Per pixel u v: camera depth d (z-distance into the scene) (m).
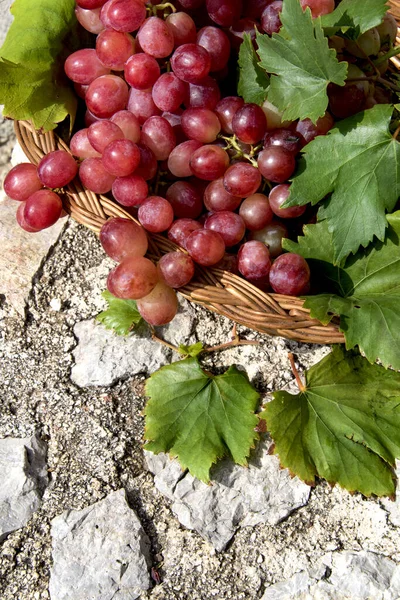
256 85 0.47
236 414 0.47
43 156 0.48
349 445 0.46
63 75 0.50
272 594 0.45
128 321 0.50
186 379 0.48
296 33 0.43
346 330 0.43
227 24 0.48
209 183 0.48
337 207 0.45
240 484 0.47
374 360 0.42
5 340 0.51
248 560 0.46
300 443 0.46
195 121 0.46
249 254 0.45
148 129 0.47
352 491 0.45
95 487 0.48
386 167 0.44
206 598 0.46
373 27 0.47
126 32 0.47
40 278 0.52
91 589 0.46
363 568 0.45
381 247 0.46
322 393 0.47
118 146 0.44
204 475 0.45
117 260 0.44
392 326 0.42
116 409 0.50
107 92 0.47
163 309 0.45
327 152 0.45
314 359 0.49
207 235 0.44
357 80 0.47
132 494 0.48
